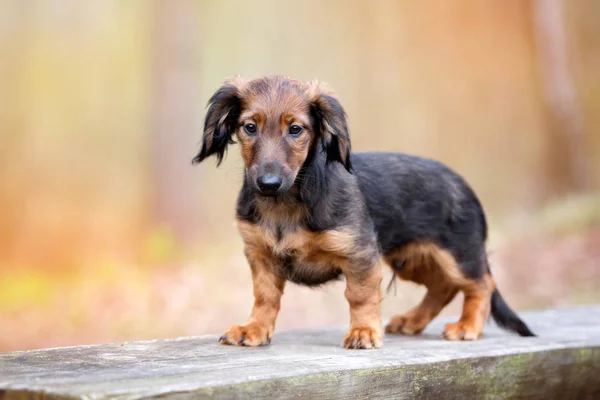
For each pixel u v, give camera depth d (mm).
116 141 27094
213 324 11203
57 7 28938
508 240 15219
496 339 5355
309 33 31938
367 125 30203
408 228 5402
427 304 5852
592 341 5195
